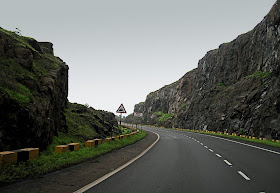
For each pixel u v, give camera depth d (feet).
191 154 45.44
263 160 37.93
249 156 42.83
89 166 30.04
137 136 95.45
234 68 161.48
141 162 35.14
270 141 77.05
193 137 105.09
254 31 148.66
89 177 24.23
